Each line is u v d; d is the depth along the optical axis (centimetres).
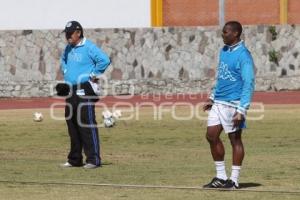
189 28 10419
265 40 10550
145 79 10181
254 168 4822
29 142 6216
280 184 4247
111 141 6244
